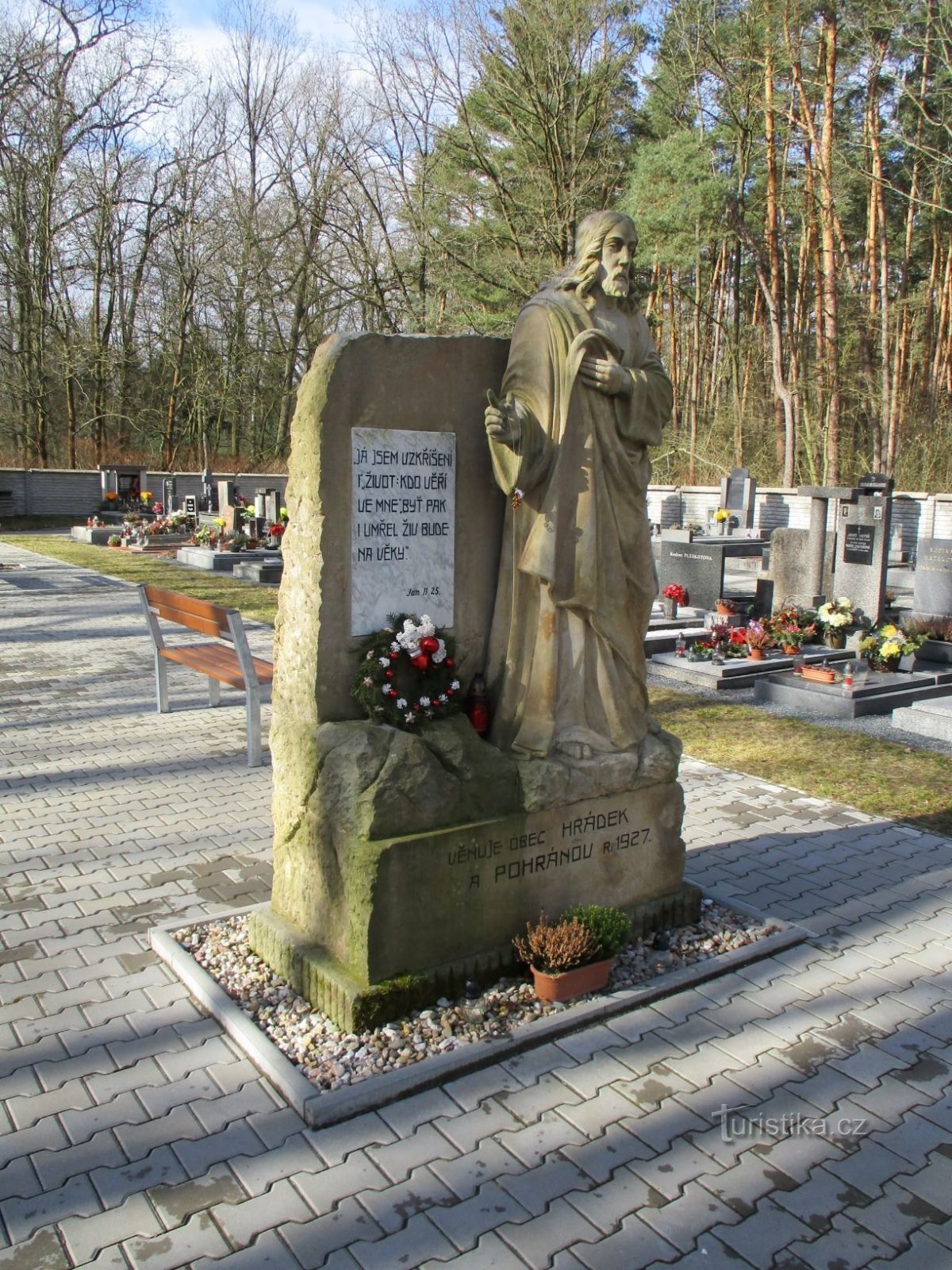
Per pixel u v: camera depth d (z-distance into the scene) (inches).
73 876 242.2
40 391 1573.6
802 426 1421.0
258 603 713.6
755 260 1470.2
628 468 199.8
